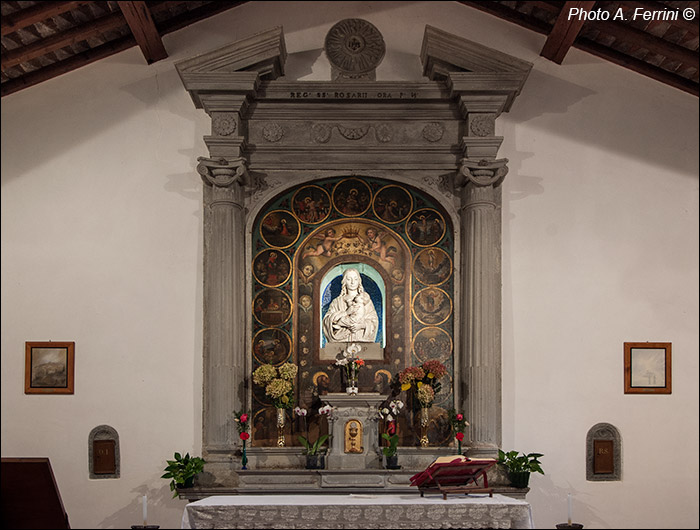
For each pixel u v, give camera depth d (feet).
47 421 30.32
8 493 25.31
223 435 29.22
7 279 30.94
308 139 31.17
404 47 32.48
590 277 31.22
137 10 28.58
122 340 30.66
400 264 31.78
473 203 30.37
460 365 30.86
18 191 31.35
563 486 30.27
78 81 32.01
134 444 30.19
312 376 30.99
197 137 31.71
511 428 30.42
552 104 32.14
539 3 30.89
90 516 29.89
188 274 30.94
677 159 31.89
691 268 31.40
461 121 31.37
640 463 30.55
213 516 22.91
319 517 22.86
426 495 25.03
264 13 32.65
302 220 31.83
